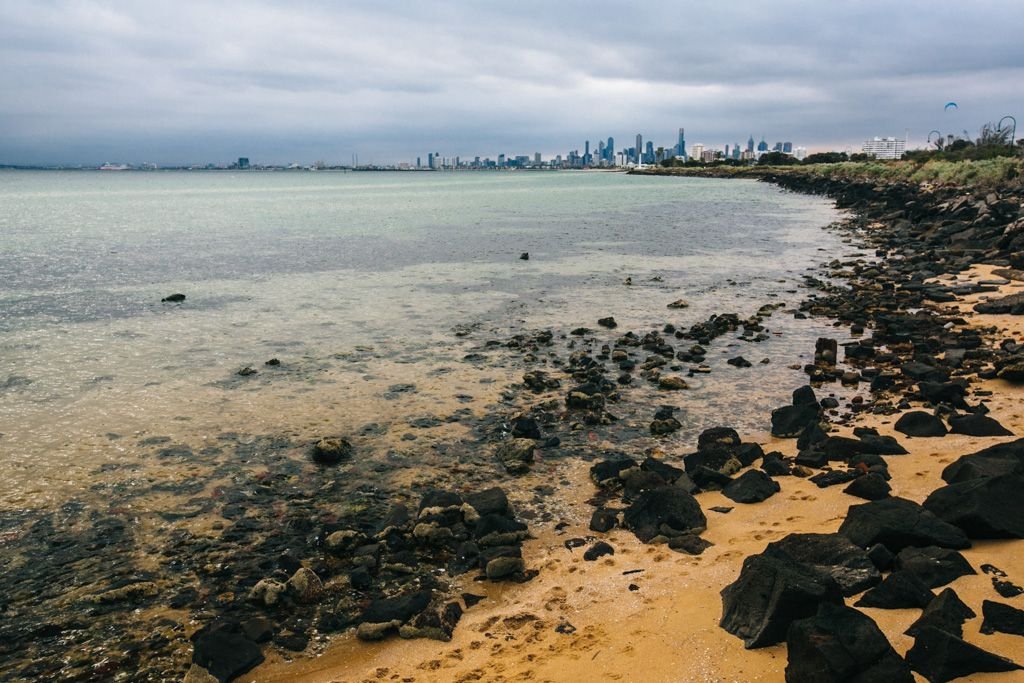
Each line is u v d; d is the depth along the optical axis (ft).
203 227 181.98
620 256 120.26
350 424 41.75
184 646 22.07
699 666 18.47
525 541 28.43
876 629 16.98
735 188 415.64
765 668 17.98
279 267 107.86
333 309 76.02
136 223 196.24
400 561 26.81
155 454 37.29
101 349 58.90
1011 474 24.30
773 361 54.60
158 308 76.54
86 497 32.32
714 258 116.88
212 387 48.65
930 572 20.67
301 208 268.00
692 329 63.05
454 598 24.53
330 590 25.03
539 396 46.78
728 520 28.58
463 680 19.39
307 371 52.49
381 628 22.20
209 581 25.73
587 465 36.22
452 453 37.68
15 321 69.67
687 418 42.78
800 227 168.76
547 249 130.62
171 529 29.53
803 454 34.91
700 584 23.25
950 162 251.19
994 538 22.72
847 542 22.44
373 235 158.40
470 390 47.96
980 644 17.30
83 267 108.37
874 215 183.42
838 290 83.87
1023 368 43.62
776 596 19.16
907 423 37.24
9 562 26.94
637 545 27.30
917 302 71.82
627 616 21.89
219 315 72.84
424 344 60.54
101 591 25.11
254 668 20.89
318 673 20.58
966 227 123.75
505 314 73.46
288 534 29.22
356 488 33.55
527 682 18.80
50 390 47.96
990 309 64.85
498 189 459.32
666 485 30.66
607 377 50.90
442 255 122.21
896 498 25.18
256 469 35.58
